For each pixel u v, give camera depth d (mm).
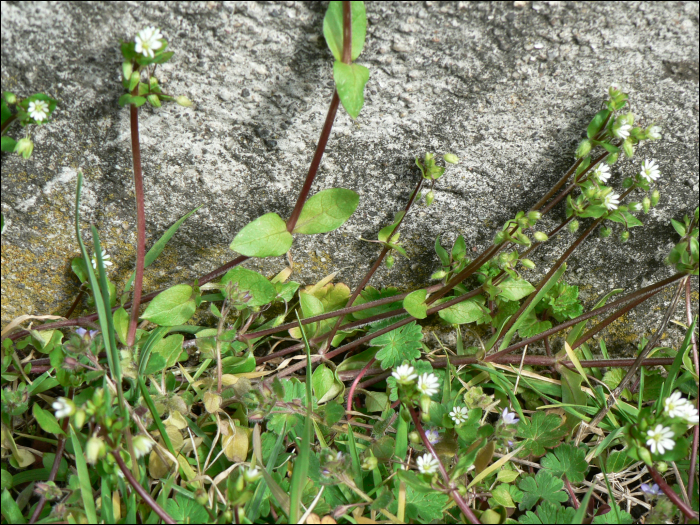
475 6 421
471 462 420
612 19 424
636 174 450
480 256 451
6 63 422
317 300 469
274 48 425
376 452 442
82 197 447
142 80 426
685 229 446
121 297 454
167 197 451
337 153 446
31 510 432
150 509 427
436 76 433
